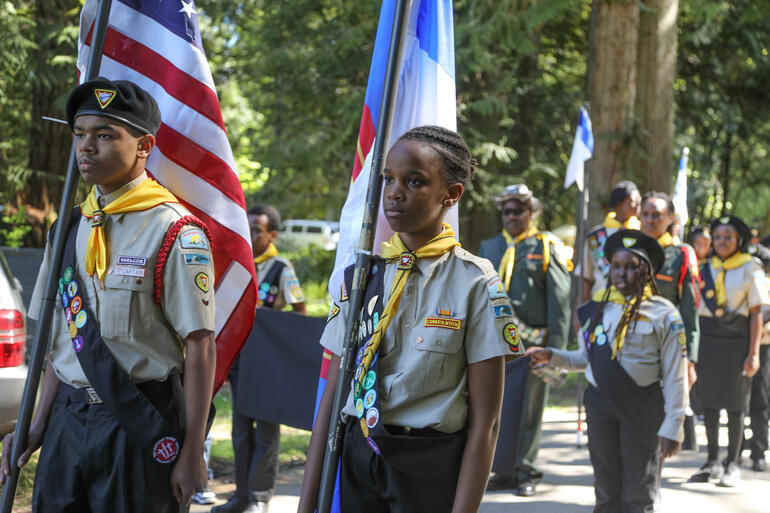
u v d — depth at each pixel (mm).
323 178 17547
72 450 2781
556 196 18547
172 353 2824
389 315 2402
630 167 13969
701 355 6902
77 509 2816
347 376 2484
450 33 3564
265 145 17859
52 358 2904
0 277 5160
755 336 6742
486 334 2365
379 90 3562
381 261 2527
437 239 2445
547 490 6336
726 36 17812
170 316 2799
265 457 5348
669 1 14250
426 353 2354
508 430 5738
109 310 2744
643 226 6277
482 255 6469
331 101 16906
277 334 5324
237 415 5391
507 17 13758
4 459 2891
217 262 3504
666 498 6324
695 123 19969
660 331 4559
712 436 6891
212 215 3504
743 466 7480
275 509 5625
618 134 13938
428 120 3537
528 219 6305
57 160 12844
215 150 3527
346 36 15664
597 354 4695
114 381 2725
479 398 2367
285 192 17859
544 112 17766
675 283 6117
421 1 3541
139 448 2729
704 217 21969
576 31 18531
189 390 2779
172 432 2746
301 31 16719
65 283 2836
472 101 16359
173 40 3535
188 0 3559
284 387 5270
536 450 6207
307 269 19469
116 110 2787
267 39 16844
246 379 5352
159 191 2881
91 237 2785
